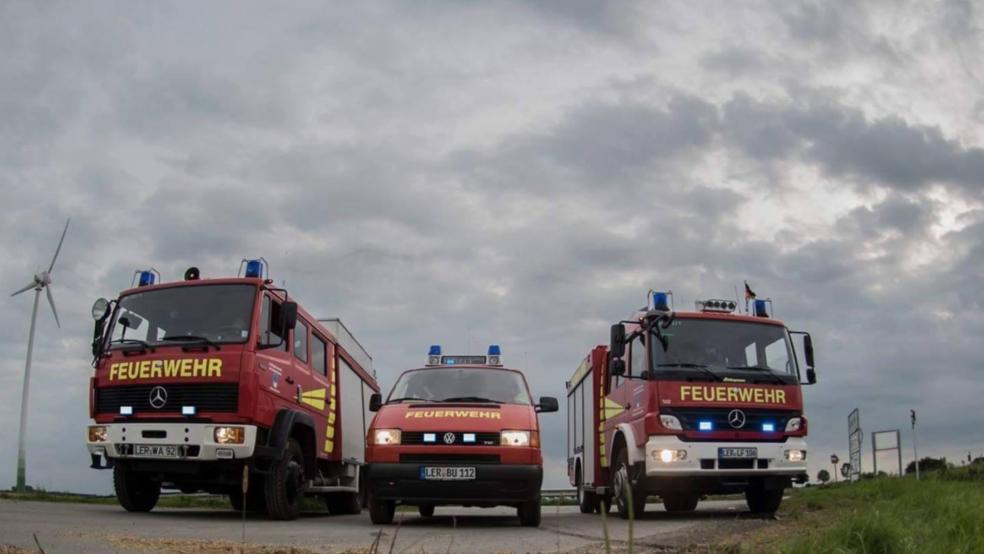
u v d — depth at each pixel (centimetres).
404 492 1107
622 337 1308
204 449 1162
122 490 1308
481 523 1224
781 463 1252
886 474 1978
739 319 1320
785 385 1286
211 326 1215
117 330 1250
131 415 1193
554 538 921
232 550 722
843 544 645
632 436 1300
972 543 665
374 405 1314
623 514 1304
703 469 1235
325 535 941
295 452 1311
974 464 2058
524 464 1109
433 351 1385
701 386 1259
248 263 1269
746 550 678
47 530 875
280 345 1241
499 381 1295
